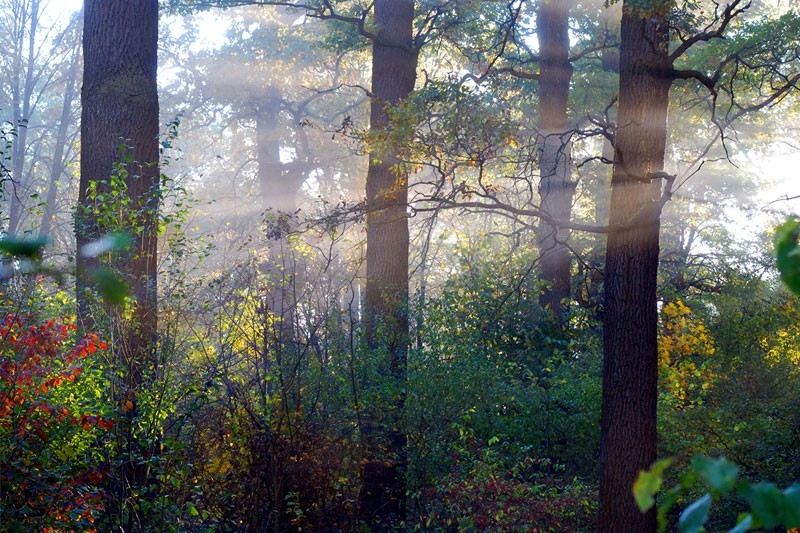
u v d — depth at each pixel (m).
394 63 15.73
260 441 10.49
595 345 16.31
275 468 10.60
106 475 8.56
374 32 16.12
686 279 24.48
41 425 7.79
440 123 11.91
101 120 12.23
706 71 18.14
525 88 23.48
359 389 12.03
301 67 31.17
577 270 24.66
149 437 9.19
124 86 12.30
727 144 26.00
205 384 9.57
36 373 7.61
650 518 10.40
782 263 1.31
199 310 10.70
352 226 15.77
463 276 15.38
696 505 1.29
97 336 8.29
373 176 15.22
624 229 10.68
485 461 12.36
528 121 23.44
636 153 10.81
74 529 8.11
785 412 12.52
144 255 9.84
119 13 12.38
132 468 9.01
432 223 13.05
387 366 12.81
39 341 7.50
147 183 12.22
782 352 17.11
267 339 11.15
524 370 15.94
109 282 1.54
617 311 10.70
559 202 20.61
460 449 12.32
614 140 11.05
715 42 18.22
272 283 11.94
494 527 11.41
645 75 10.85
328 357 12.48
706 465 1.25
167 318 9.88
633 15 10.76
